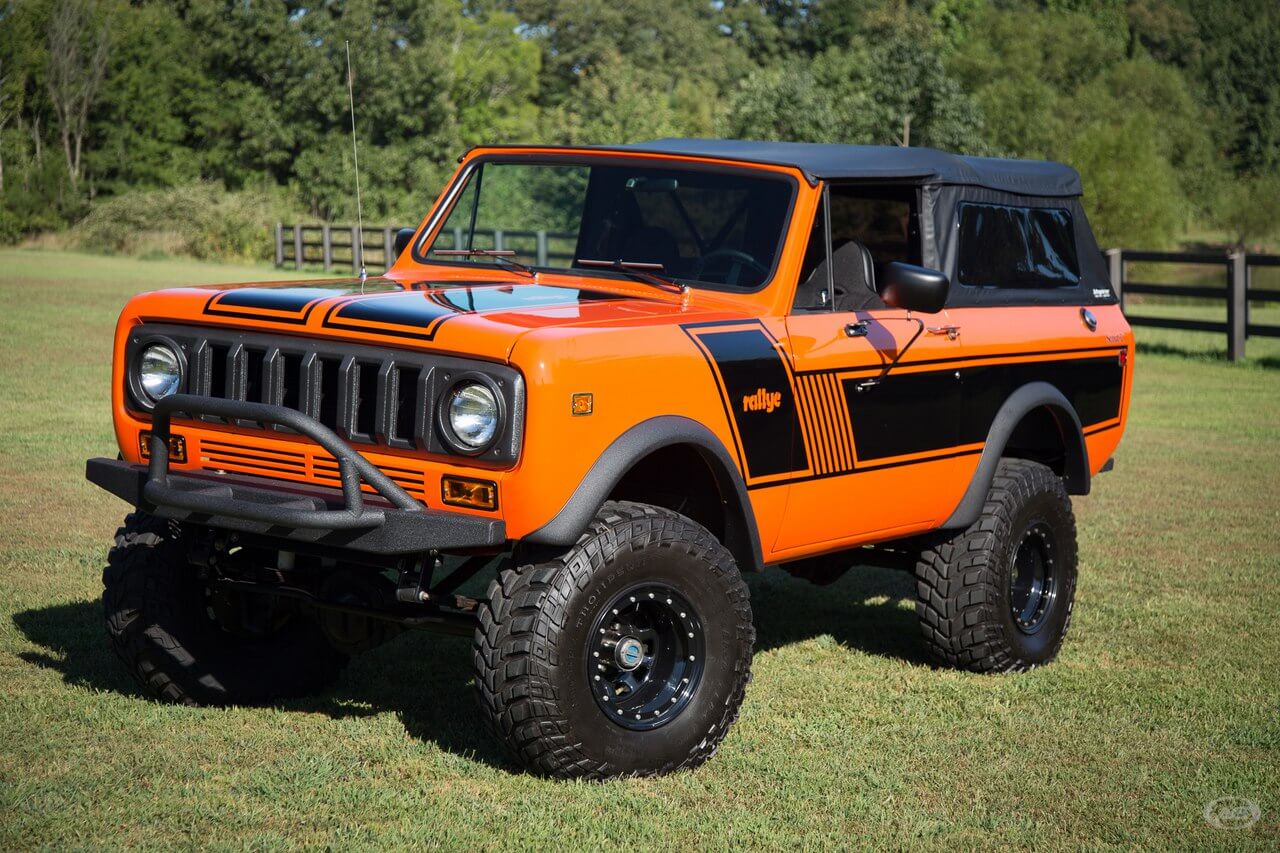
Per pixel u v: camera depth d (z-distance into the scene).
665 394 4.39
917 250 5.63
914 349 5.36
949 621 5.79
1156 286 19.56
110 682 5.30
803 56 100.62
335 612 4.89
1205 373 17.62
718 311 4.86
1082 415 6.34
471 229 5.70
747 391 4.68
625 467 4.22
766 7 108.56
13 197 51.97
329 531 4.15
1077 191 6.57
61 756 4.52
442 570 7.55
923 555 5.89
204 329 4.62
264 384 4.42
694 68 99.69
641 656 4.46
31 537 7.54
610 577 4.28
